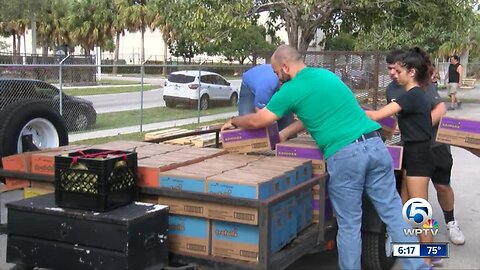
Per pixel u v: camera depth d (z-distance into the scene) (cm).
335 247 438
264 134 441
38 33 5834
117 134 1300
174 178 357
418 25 1523
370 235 443
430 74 447
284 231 358
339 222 398
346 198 391
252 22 1527
